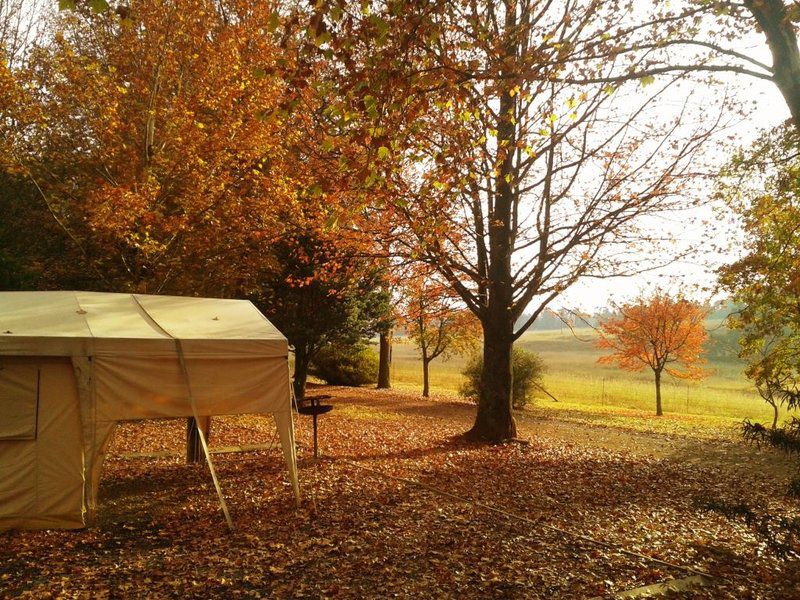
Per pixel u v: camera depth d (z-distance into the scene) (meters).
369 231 16.16
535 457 14.46
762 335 16.42
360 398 28.17
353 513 8.87
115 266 17.75
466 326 29.38
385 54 6.42
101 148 16.50
